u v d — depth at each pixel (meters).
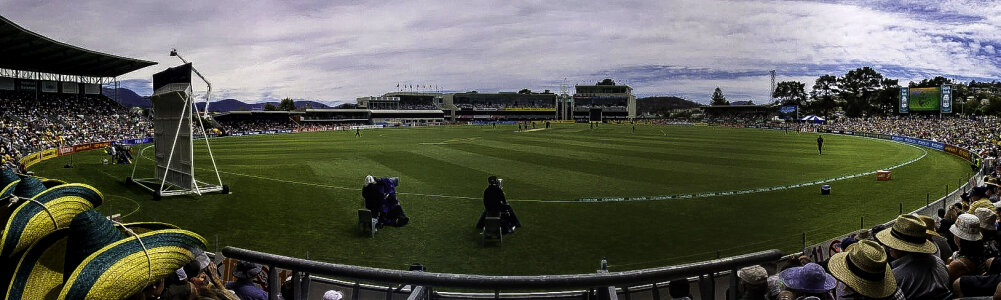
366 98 156.62
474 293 7.23
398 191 24.83
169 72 25.41
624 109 168.38
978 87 155.75
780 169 33.59
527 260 14.03
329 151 48.25
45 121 61.38
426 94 164.62
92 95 81.25
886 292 4.54
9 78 70.06
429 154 44.28
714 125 123.62
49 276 3.23
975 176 26.56
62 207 3.43
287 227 17.77
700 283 4.07
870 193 24.03
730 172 31.88
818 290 4.51
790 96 166.88
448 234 16.73
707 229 17.17
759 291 4.22
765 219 18.53
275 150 50.09
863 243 4.81
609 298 3.99
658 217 18.92
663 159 39.75
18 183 4.16
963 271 5.85
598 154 43.88
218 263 10.62
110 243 3.07
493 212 16.33
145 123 78.38
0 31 51.94
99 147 54.28
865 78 149.38
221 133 82.25
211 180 28.97
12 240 3.09
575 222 18.20
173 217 19.42
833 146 54.25
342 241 15.97
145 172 32.91
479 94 163.50
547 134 78.31
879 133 73.88
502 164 36.28
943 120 82.19
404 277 3.52
